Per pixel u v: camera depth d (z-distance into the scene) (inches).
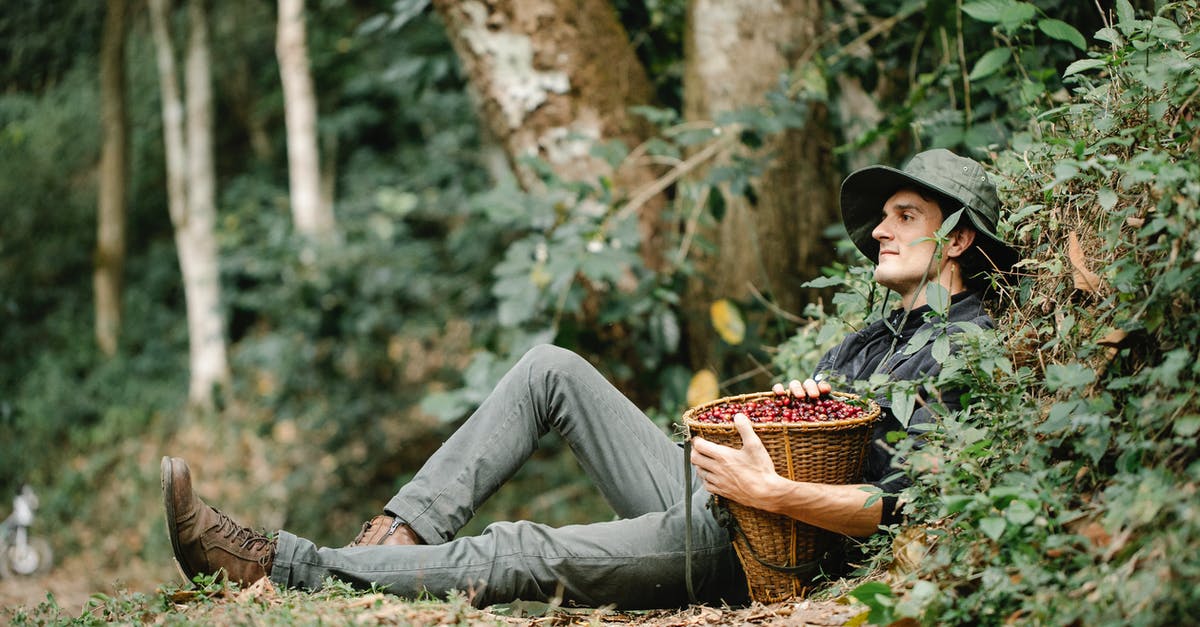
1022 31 154.2
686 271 181.3
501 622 97.0
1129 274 89.2
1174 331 88.0
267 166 615.2
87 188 612.4
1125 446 84.0
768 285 188.1
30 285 581.0
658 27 215.5
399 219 484.7
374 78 506.3
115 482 414.3
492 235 383.6
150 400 474.9
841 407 100.9
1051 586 77.6
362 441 391.5
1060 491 88.3
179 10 540.4
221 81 625.3
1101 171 95.7
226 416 439.2
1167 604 68.6
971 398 101.0
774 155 179.2
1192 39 99.5
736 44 190.7
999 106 155.0
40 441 442.9
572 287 184.2
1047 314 102.0
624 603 108.3
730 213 191.6
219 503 380.2
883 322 113.7
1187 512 71.6
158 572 337.1
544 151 194.1
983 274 111.3
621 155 177.5
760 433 96.2
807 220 189.5
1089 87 113.5
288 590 101.7
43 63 559.5
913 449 99.6
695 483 115.6
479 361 180.7
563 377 113.2
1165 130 97.7
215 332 452.8
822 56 187.8
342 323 387.5
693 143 173.3
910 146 187.3
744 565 103.9
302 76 449.1
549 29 191.6
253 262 436.8
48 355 519.2
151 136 623.8
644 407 198.2
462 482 110.1
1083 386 92.4
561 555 105.1
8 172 590.9
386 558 104.3
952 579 85.4
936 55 179.6
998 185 116.5
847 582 100.2
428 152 493.7
